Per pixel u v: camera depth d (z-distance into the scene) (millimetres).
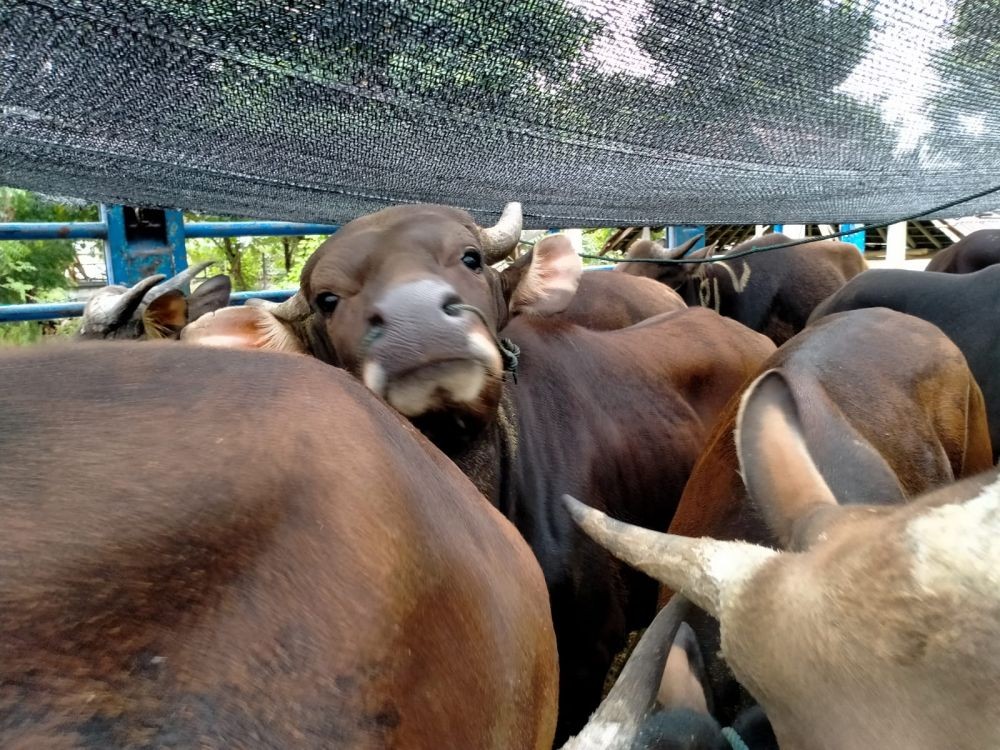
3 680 947
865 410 3598
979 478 1361
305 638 1185
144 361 1388
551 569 3754
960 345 5910
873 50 3816
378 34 2941
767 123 4316
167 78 3035
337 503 1312
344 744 1165
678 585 1923
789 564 1622
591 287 6961
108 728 990
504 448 3744
